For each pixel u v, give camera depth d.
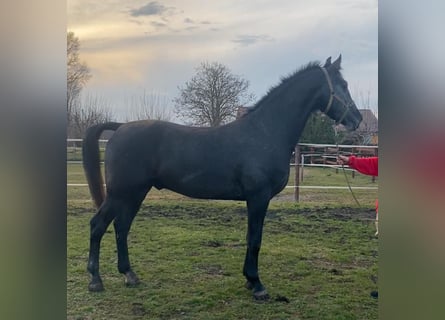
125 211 2.60
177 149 2.56
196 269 2.72
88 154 2.58
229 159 2.52
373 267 2.71
